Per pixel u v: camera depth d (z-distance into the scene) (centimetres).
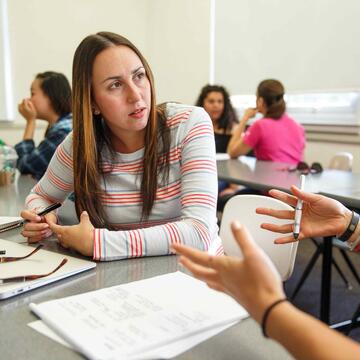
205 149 115
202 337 64
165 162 119
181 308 71
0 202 169
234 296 54
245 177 244
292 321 48
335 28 353
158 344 61
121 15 512
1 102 436
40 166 242
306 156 397
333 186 210
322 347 46
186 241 102
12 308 74
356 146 357
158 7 524
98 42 109
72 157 126
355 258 311
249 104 439
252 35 425
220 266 55
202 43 478
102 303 73
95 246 98
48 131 259
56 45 464
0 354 60
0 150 215
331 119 378
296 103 406
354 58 342
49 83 263
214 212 111
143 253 100
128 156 120
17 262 94
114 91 109
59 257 98
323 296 202
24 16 441
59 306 72
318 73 370
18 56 442
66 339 63
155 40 537
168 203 120
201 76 485
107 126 122
